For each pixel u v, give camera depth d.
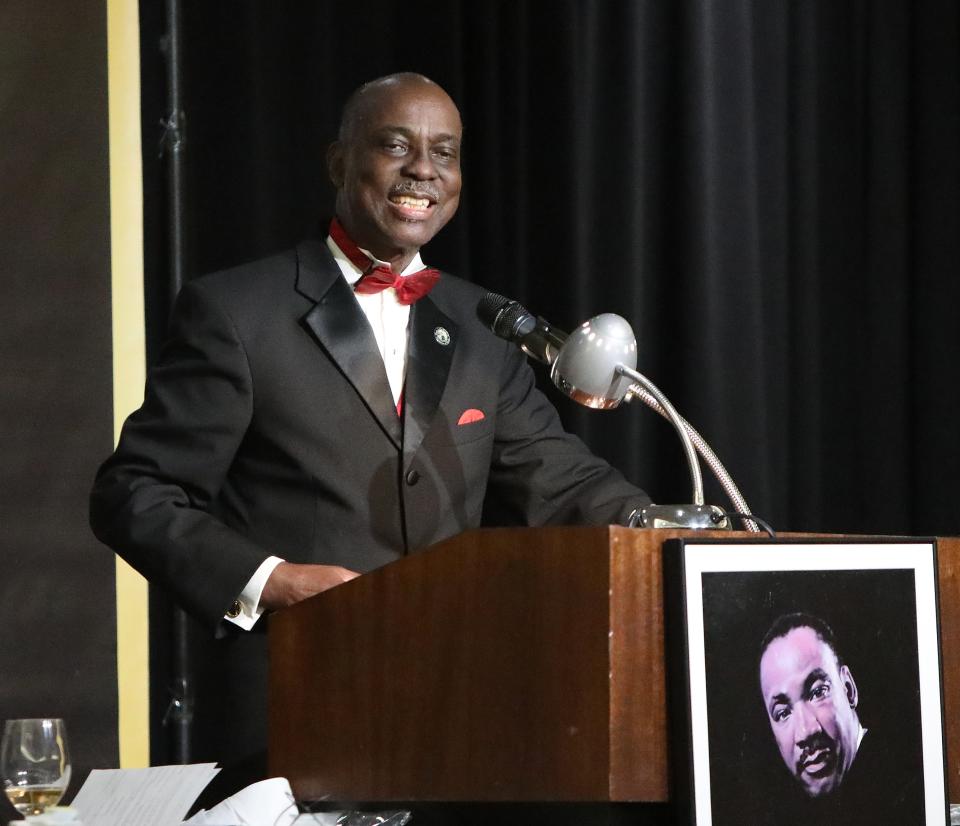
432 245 13.66
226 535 7.34
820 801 5.65
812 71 14.34
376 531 8.22
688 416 13.73
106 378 11.79
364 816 5.89
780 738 5.59
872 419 14.31
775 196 14.23
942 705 6.04
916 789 5.91
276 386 8.20
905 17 14.35
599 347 6.56
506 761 5.56
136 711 11.73
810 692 5.70
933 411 14.14
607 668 5.36
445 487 8.39
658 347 13.94
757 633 5.59
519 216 13.70
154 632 12.34
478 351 8.83
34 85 11.62
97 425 11.73
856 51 14.34
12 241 11.49
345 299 8.47
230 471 8.35
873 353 14.32
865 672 5.87
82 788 6.75
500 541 5.67
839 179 14.35
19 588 11.40
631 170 13.76
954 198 14.18
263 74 13.07
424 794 5.76
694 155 13.77
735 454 13.81
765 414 13.96
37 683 11.41
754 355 13.87
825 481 14.31
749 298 13.88
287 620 6.16
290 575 7.12
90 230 11.80
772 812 5.54
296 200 13.14
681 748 5.39
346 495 8.17
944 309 14.17
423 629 5.83
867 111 14.32
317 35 13.26
